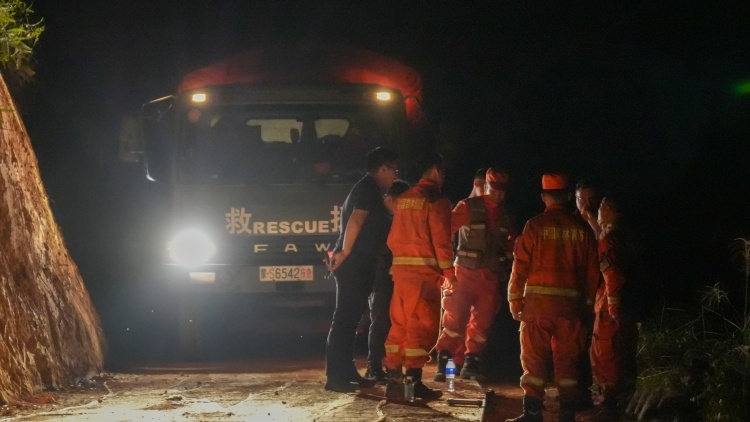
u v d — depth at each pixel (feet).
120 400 28.40
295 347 42.96
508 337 45.47
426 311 27.89
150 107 37.35
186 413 25.98
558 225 23.25
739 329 26.61
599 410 25.64
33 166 35.50
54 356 30.71
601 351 25.63
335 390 29.84
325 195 37.47
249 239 37.22
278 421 24.98
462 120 67.10
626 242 25.14
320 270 37.29
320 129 37.83
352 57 40.06
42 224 34.55
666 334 29.25
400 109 38.06
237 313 42.16
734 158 57.16
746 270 28.60
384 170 29.81
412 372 27.96
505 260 32.09
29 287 30.78
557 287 23.08
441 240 27.50
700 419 23.39
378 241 29.76
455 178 58.65
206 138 37.50
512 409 26.78
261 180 37.35
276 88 37.78
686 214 53.52
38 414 25.71
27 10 37.14
